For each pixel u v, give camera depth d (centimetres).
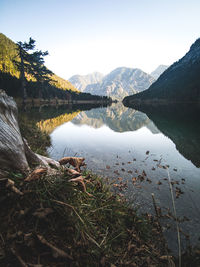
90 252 152
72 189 180
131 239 219
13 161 164
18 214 127
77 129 1283
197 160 627
